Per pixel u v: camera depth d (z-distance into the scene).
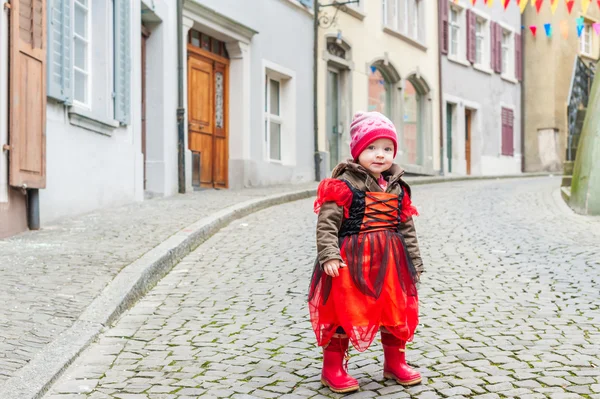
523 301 5.48
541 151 28.36
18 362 3.91
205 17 13.55
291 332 4.69
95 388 3.73
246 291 5.86
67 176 9.01
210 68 14.27
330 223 3.48
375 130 3.52
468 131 26.03
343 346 3.63
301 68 17.12
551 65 28.12
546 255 7.43
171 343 4.50
